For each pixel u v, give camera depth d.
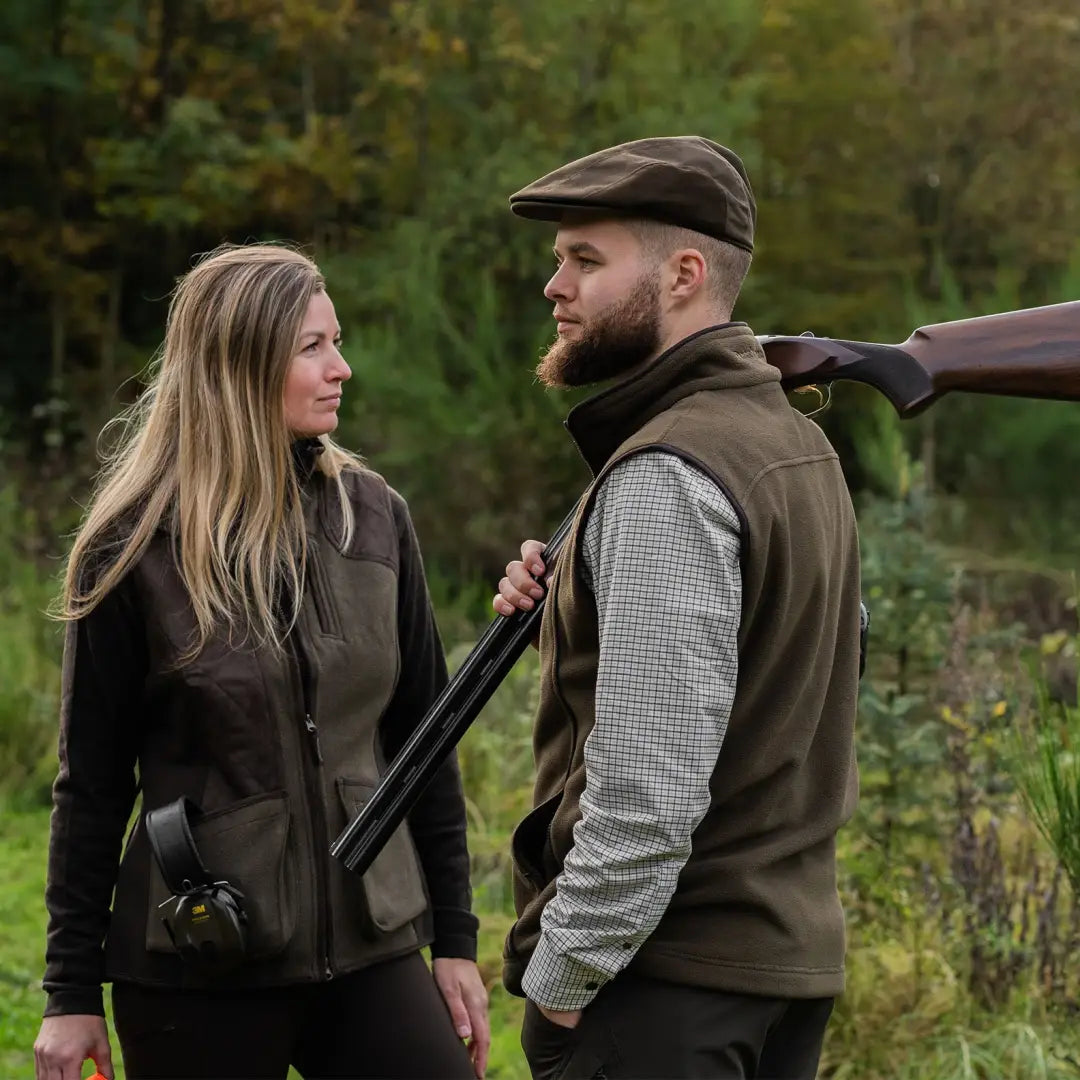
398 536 3.06
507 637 2.66
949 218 16.00
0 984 5.36
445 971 3.09
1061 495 12.95
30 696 8.33
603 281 2.48
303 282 2.90
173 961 2.73
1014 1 15.98
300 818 2.77
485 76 14.97
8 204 15.71
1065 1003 4.54
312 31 15.38
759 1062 2.50
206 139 15.27
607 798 2.27
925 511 6.15
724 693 2.29
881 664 5.97
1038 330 2.72
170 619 2.77
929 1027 4.52
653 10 14.16
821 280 15.42
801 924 2.42
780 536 2.35
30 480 13.51
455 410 12.69
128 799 2.88
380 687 2.92
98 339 16.20
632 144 2.51
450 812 3.14
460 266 13.98
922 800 5.41
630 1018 2.39
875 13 15.54
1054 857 4.80
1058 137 15.90
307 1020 2.88
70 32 15.00
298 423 2.88
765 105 15.20
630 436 2.46
